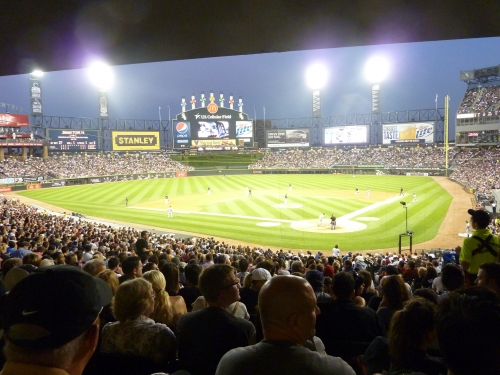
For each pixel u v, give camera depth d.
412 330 3.32
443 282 6.06
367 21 7.16
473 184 60.28
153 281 5.83
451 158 90.50
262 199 53.50
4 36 7.95
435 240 30.58
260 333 5.00
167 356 4.15
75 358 2.00
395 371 3.16
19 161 85.25
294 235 32.84
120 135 104.75
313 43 8.71
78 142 101.62
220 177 94.69
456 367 2.12
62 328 1.85
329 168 102.44
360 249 28.66
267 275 7.51
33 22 7.20
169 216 41.75
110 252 17.23
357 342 4.94
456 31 7.71
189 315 4.65
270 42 8.64
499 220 32.69
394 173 93.25
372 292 9.30
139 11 6.73
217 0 6.31
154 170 100.81
